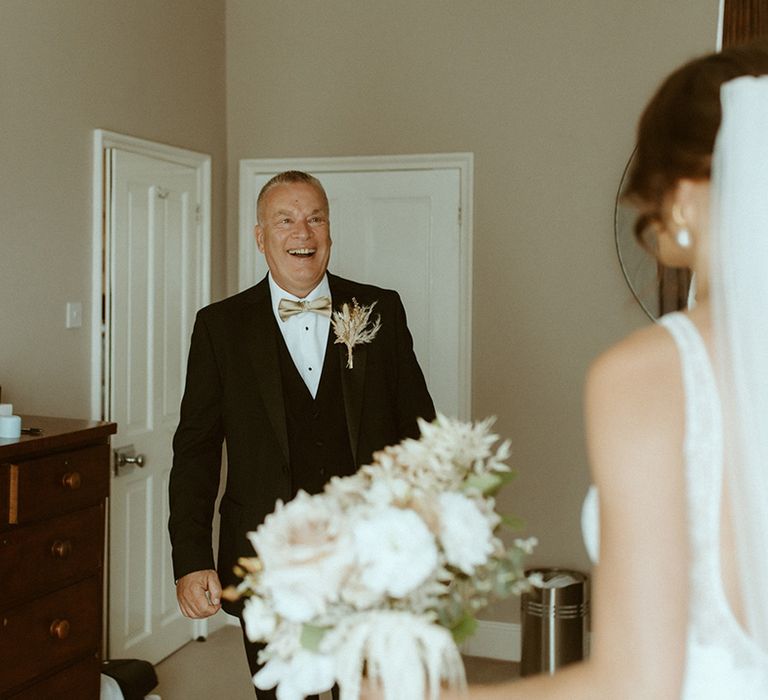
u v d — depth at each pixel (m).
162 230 4.25
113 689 3.33
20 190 3.38
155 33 4.19
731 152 1.05
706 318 1.06
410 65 4.52
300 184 2.75
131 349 4.02
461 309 4.47
